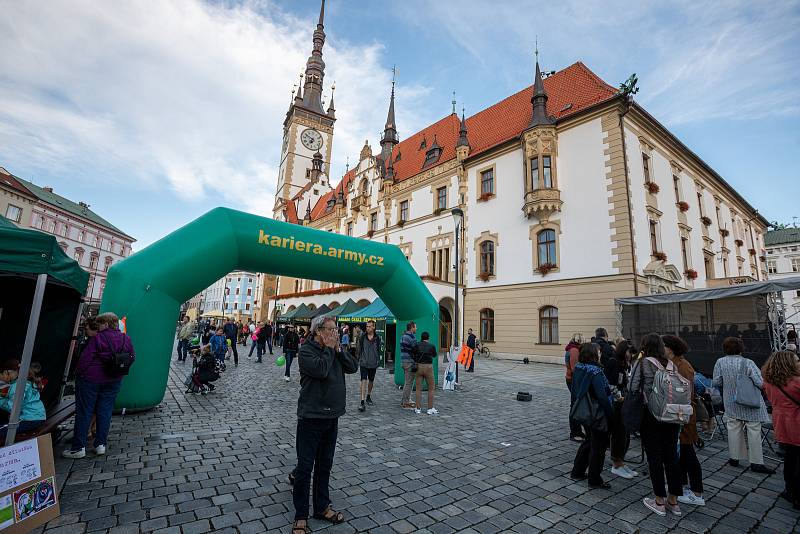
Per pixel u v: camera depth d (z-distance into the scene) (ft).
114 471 14.80
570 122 64.80
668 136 69.92
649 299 47.32
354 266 33.45
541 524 12.00
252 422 22.68
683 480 13.05
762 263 120.26
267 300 161.79
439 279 75.10
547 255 65.26
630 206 56.75
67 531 10.56
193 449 17.60
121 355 16.56
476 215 77.82
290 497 13.09
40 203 151.94
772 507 13.64
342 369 12.32
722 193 96.07
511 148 73.10
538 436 21.68
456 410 27.73
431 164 92.17
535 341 64.28
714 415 22.88
